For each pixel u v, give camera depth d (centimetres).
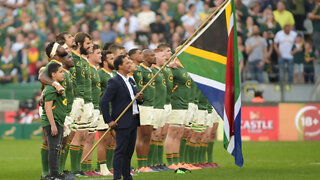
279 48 8138
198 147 4362
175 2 9088
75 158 3569
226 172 3744
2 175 3784
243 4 8469
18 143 7281
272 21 8338
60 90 2958
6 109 8306
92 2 9538
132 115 2806
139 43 8788
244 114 7600
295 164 4453
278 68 8000
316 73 7969
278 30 8250
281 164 4469
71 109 3400
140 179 3238
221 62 3275
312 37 8281
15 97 8469
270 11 8400
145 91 3825
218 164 4628
